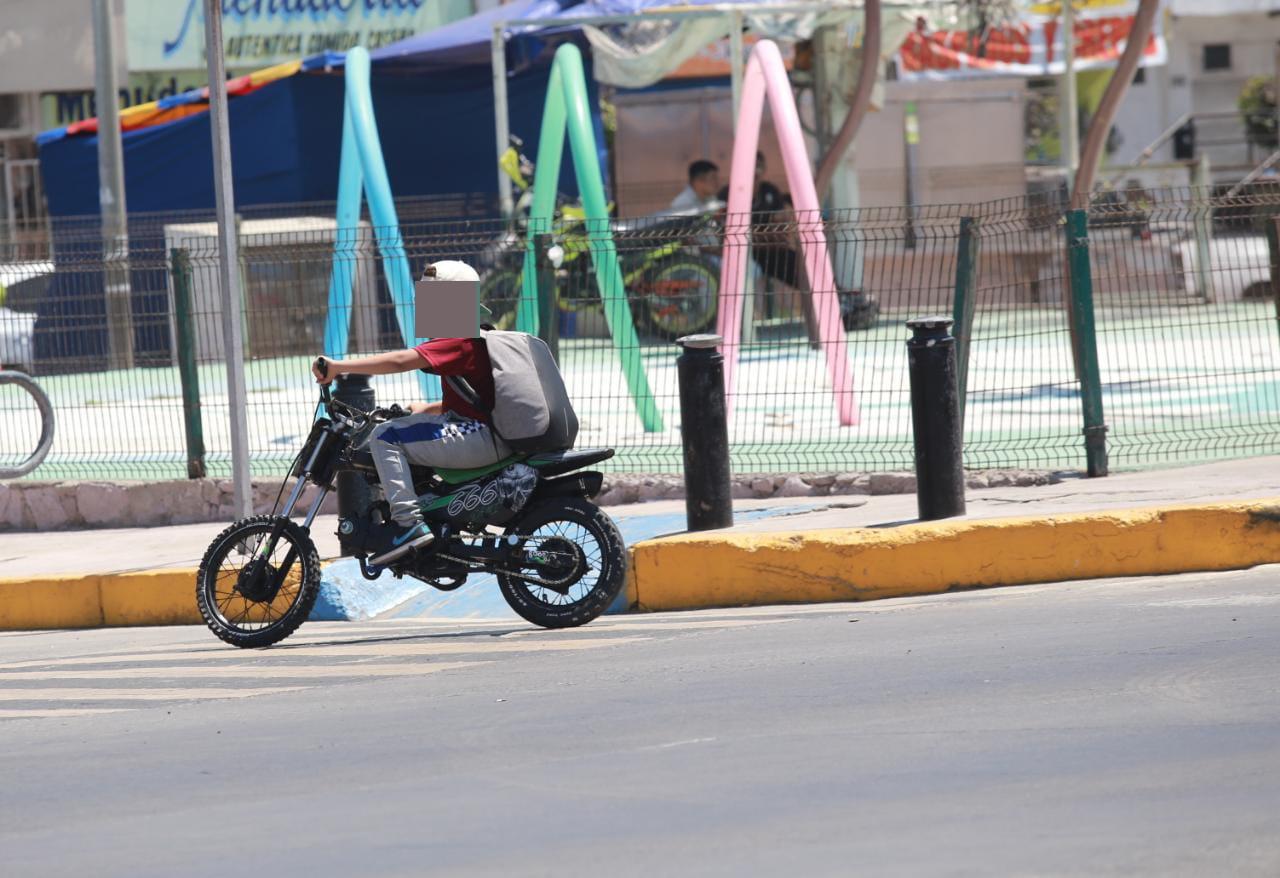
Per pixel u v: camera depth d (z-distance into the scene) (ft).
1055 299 96.02
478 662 59.67
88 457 103.91
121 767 47.39
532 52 182.50
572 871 35.29
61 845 39.91
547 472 63.00
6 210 216.54
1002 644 55.21
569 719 49.11
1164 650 52.39
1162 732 43.42
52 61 207.82
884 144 204.23
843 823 37.47
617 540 63.05
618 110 192.24
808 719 47.14
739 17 168.66
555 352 92.12
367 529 63.41
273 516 65.92
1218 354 126.62
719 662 55.93
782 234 101.65
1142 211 87.35
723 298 97.66
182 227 169.37
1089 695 47.65
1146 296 100.99
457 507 62.69
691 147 189.16
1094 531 66.49
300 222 178.29
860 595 67.41
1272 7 271.08
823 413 106.32
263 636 65.51
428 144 192.54
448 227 180.86
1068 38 199.21
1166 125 278.46
